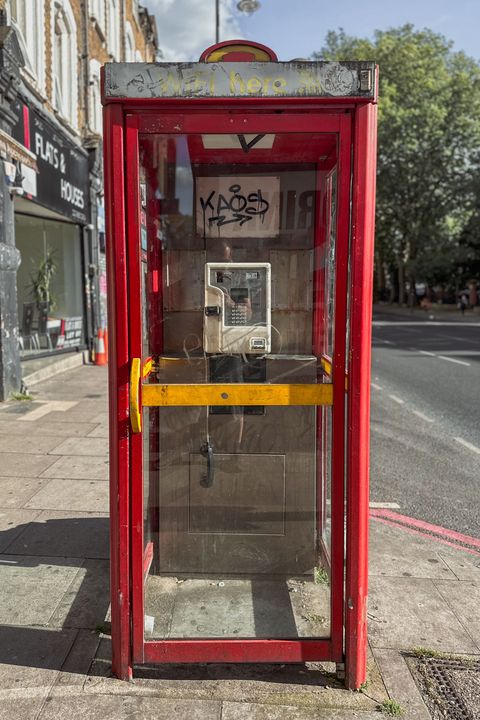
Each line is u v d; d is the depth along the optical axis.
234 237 3.31
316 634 2.85
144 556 2.90
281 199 3.28
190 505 3.35
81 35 13.73
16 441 6.64
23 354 11.52
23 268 11.69
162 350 3.25
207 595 3.26
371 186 2.51
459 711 2.55
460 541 4.41
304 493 3.35
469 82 39.22
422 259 42.84
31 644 2.95
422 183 41.19
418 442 7.14
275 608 3.12
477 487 5.60
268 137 2.71
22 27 10.42
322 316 3.19
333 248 2.78
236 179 3.27
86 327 14.04
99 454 6.16
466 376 12.06
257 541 3.38
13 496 4.94
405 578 3.74
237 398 2.66
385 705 2.57
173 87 2.43
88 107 13.91
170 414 3.29
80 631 3.06
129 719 2.46
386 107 38.00
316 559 3.38
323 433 3.28
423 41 42.00
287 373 3.14
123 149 2.50
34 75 10.28
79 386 10.29
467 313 44.59
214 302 2.94
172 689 2.64
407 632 3.14
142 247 2.80
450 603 3.45
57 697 2.58
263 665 2.82
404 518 4.82
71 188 12.51
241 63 2.43
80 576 3.61
